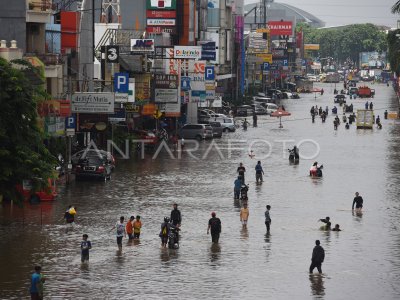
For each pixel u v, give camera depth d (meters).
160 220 84.56
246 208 83.31
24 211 88.38
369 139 176.88
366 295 59.84
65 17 134.75
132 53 163.25
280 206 94.12
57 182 108.81
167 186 107.12
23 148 75.44
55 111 106.31
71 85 124.50
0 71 75.25
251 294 59.75
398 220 86.31
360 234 79.50
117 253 71.06
